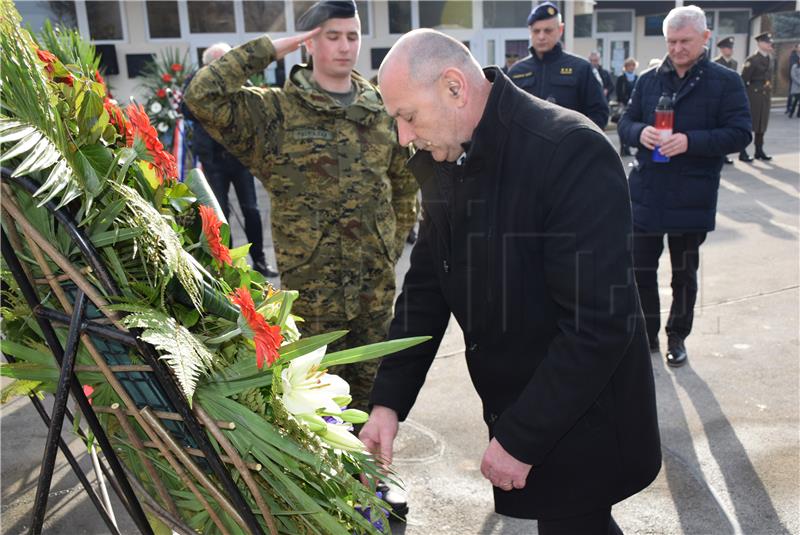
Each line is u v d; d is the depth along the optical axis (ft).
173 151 18.52
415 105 4.84
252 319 3.38
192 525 3.84
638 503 8.41
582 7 44.55
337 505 3.67
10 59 2.96
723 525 7.97
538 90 15.02
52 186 2.97
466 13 41.50
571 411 4.66
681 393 11.17
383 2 39.78
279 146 7.68
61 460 9.45
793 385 11.32
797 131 44.19
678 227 11.58
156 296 3.38
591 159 4.61
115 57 35.70
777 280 16.48
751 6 59.93
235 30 37.42
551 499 5.29
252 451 3.50
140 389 3.48
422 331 5.90
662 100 11.16
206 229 3.66
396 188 8.51
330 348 8.16
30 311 3.57
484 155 4.86
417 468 9.34
